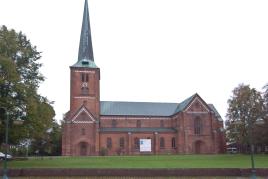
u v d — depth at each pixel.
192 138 95.81
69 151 88.06
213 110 107.62
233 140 84.81
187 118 96.56
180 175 38.03
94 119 90.50
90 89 93.81
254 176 33.47
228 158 65.44
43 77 53.75
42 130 49.19
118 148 93.31
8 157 66.56
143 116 101.00
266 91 78.06
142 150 94.62
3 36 49.91
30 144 101.00
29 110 46.91
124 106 102.12
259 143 76.62
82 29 98.88
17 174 37.59
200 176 37.78
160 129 99.62
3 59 45.34
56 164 51.06
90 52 97.81
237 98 82.62
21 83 47.69
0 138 47.97
